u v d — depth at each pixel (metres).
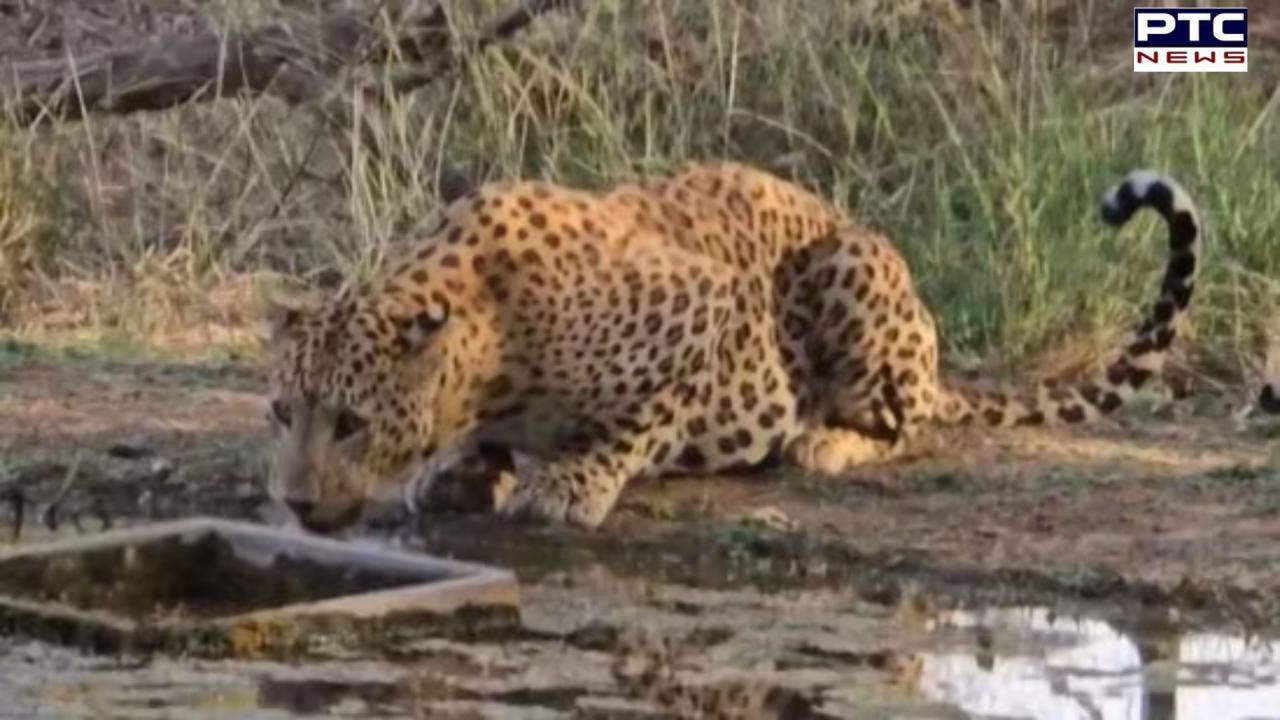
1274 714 9.48
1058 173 15.48
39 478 12.37
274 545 10.59
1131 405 13.86
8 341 14.58
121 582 10.52
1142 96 16.77
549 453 12.32
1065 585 11.05
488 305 11.81
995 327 14.80
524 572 11.21
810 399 12.89
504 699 9.33
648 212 12.47
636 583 11.08
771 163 16.56
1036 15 17.38
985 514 11.98
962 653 10.14
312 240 16.09
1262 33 18.20
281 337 11.42
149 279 15.39
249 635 9.80
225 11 17.62
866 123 16.69
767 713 9.28
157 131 17.11
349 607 9.96
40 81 17.03
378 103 16.73
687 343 12.21
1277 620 10.73
